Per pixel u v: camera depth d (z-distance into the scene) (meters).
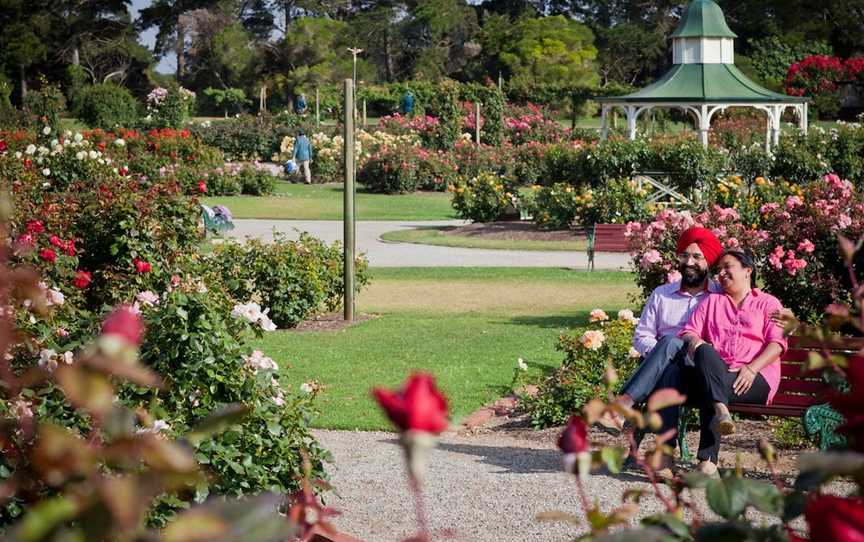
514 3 86.31
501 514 5.88
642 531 1.68
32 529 1.29
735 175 26.06
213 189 35.31
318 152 40.81
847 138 29.38
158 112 51.03
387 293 17.56
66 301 9.68
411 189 37.69
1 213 1.75
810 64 56.91
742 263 6.51
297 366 11.11
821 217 10.92
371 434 8.15
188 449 1.78
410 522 5.78
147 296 5.47
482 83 78.06
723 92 31.92
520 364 9.49
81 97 54.69
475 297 17.08
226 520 1.33
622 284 18.36
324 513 1.99
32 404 3.79
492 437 7.92
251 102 74.50
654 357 6.29
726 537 1.75
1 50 71.62
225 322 5.58
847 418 1.54
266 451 5.23
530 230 25.59
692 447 7.33
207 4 79.88
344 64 74.06
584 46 75.94
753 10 73.19
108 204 12.21
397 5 82.25
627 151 27.06
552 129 49.97
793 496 1.84
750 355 6.39
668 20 83.19
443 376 10.41
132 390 4.92
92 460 1.44
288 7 83.50
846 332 7.61
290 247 14.42
